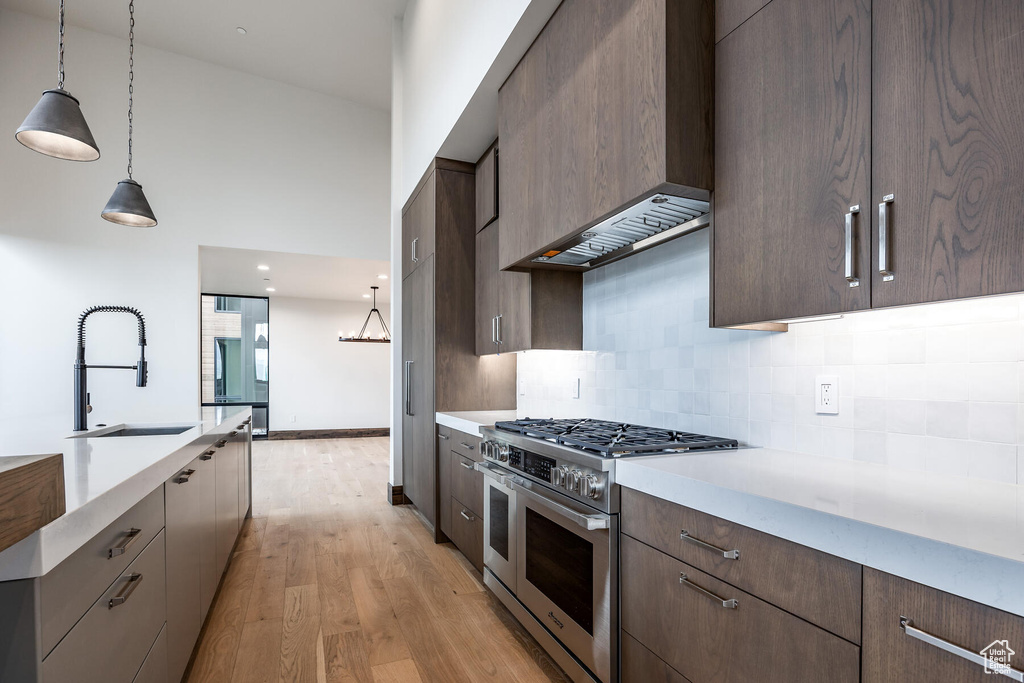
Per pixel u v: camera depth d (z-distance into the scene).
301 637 2.09
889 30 1.02
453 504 3.02
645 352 2.19
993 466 1.12
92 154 2.30
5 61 4.45
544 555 1.86
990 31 0.86
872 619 0.83
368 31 4.67
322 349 8.85
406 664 1.90
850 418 1.41
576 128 1.82
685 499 1.21
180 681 1.67
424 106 3.60
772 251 1.28
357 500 4.34
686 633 1.23
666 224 1.79
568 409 2.76
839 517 0.88
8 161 4.45
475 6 2.53
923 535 0.76
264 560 2.94
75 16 4.54
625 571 1.46
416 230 3.81
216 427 2.41
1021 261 0.81
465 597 2.47
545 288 2.55
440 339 3.32
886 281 1.02
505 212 2.41
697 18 1.46
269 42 4.82
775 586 1.00
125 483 1.12
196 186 5.04
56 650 0.86
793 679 0.96
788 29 1.25
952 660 0.72
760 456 1.50
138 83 4.88
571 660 1.68
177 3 4.36
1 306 4.40
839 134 1.12
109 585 1.09
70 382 4.55
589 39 1.75
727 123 1.42
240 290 7.91
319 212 5.51
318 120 5.56
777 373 1.61
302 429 8.69
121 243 4.75
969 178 0.89
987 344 1.14
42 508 0.76
